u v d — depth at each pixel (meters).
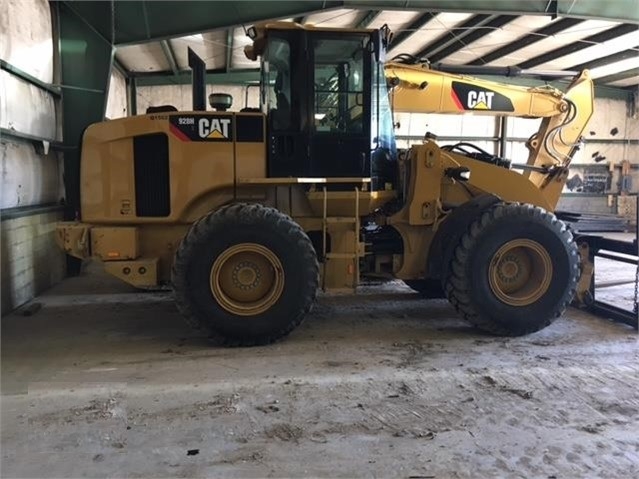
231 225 4.05
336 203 4.55
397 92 5.49
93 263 8.27
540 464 2.50
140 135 4.40
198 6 7.38
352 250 4.50
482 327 4.39
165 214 4.49
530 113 5.80
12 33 5.50
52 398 3.23
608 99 14.55
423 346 4.18
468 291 4.32
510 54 11.51
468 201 4.67
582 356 3.95
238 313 4.10
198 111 4.48
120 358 3.94
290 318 4.15
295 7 7.38
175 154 4.35
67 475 2.42
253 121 4.38
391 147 4.92
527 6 7.33
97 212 4.48
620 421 2.91
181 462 2.52
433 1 7.25
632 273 7.34
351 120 4.48
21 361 3.89
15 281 5.42
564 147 5.95
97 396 3.25
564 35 10.26
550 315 4.43
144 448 2.65
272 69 4.38
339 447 2.65
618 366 3.74
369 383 3.43
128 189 4.46
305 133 4.40
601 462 2.51
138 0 7.24
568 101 5.84
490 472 2.43
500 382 3.45
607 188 14.80
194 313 4.05
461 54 11.73
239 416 2.98
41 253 6.21
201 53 10.82
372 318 5.00
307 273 4.14
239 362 3.83
